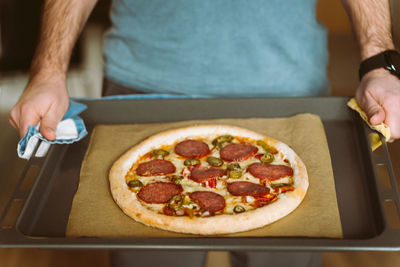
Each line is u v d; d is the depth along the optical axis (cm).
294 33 96
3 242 63
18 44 183
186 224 68
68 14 102
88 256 119
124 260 78
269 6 93
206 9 94
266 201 73
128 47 101
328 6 242
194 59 97
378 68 92
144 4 97
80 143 86
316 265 81
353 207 72
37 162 80
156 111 92
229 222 68
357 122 87
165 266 79
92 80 194
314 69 100
